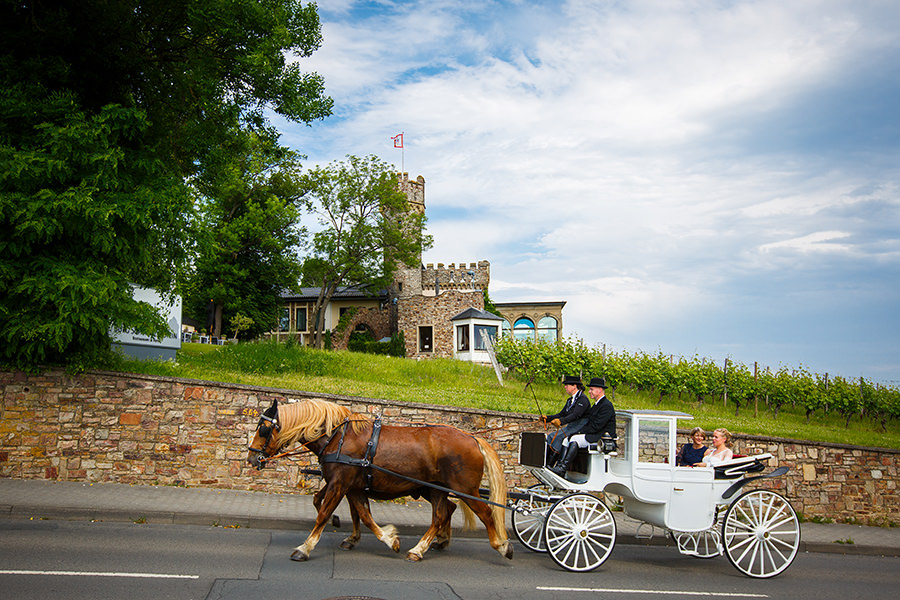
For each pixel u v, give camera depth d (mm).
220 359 24625
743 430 21312
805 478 17312
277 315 54656
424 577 8781
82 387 14391
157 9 16859
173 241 17875
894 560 13156
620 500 15273
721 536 11562
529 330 64312
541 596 8234
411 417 16047
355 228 52219
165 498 12820
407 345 56125
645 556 11578
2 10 15461
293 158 50781
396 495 10047
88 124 14625
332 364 26547
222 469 14594
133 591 7297
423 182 67250
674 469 10562
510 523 13070
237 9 17047
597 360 29328
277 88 19734
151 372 17188
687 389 29281
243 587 7703
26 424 14172
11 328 13805
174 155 20109
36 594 7004
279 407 9852
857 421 32031
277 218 48938
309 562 9188
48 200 13891
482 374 30734
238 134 21594
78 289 14000
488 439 16047
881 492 17609
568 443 10602
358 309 64312
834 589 9727
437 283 56281
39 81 15133
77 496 12414
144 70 17578
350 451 9727
